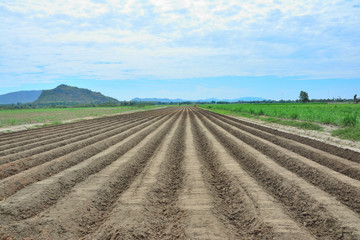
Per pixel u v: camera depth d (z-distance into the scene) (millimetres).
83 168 8227
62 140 15367
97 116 39812
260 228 4320
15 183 6715
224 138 14633
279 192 6230
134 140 13812
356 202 5281
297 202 5480
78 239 4266
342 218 4512
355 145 10812
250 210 4996
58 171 8328
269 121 22734
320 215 4758
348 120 15461
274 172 7402
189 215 4848
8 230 4375
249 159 9445
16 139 15906
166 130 19297
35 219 4758
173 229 4477
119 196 6340
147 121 27734
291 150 10867
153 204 5598
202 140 14688
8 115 43750
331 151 10156
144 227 4465
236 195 5965
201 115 38406
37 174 7586
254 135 15383
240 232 4320
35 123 27484
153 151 11883
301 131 15820
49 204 5750
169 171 8438
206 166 8977
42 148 12023
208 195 5914
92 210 5398
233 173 7551
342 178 6500
